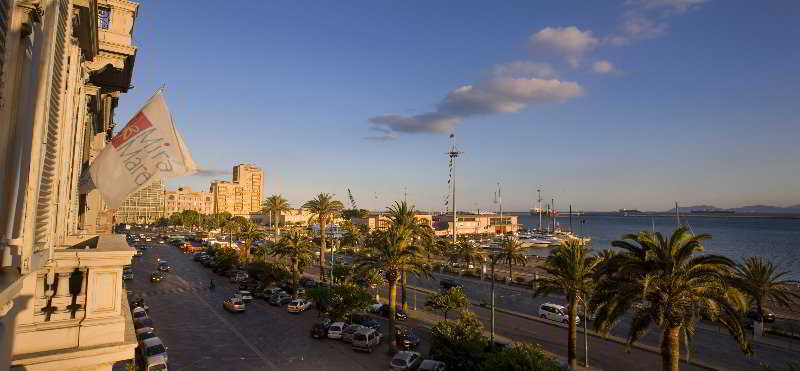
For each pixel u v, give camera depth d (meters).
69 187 12.07
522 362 20.39
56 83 6.72
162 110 10.72
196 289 52.56
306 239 51.12
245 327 36.25
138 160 10.41
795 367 21.23
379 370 27.11
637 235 20.09
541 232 190.88
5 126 4.15
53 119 6.57
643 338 35.25
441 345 26.03
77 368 7.72
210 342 31.75
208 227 148.25
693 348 32.69
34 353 7.52
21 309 6.89
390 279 31.77
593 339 34.81
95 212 22.91
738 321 18.16
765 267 37.19
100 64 17.34
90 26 11.00
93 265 8.16
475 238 151.75
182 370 25.91
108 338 8.20
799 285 61.03
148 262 77.12
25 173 4.97
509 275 66.94
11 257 4.50
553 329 37.84
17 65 4.41
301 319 39.50
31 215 5.11
